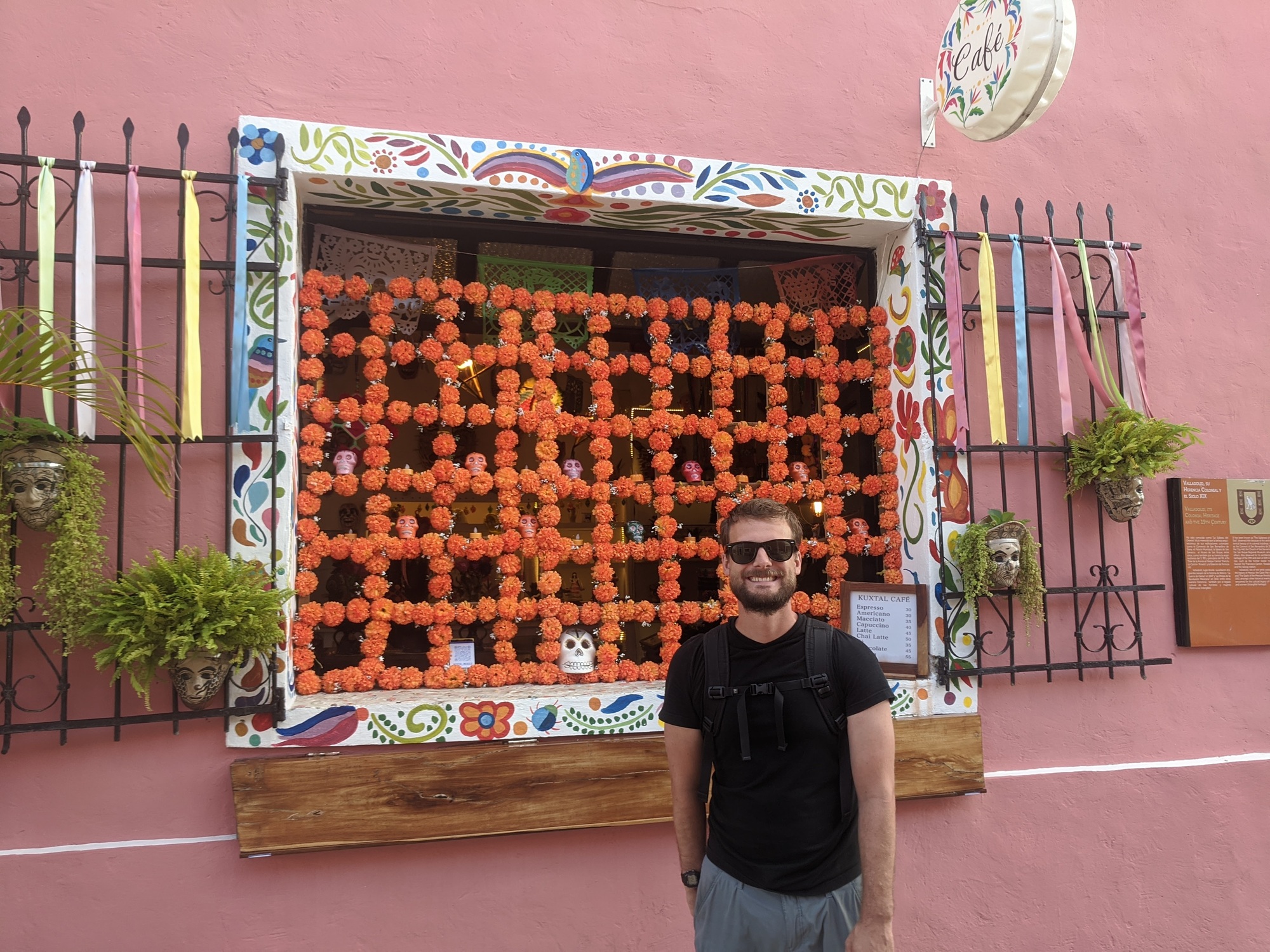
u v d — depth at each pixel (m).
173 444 2.48
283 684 2.51
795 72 3.09
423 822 2.51
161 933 2.40
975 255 3.16
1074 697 3.12
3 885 2.31
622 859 2.73
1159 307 3.35
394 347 2.82
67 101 2.52
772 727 1.88
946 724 2.88
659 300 3.09
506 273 3.08
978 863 2.96
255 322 2.54
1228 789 3.20
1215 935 3.13
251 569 2.34
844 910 1.87
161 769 2.43
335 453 2.90
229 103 2.62
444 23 2.80
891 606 2.97
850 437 3.31
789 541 1.92
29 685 2.36
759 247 3.22
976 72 2.71
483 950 2.61
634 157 2.83
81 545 2.25
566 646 2.89
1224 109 3.51
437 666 2.77
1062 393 3.09
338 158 2.61
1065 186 3.31
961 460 3.02
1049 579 3.12
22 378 2.04
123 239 2.51
